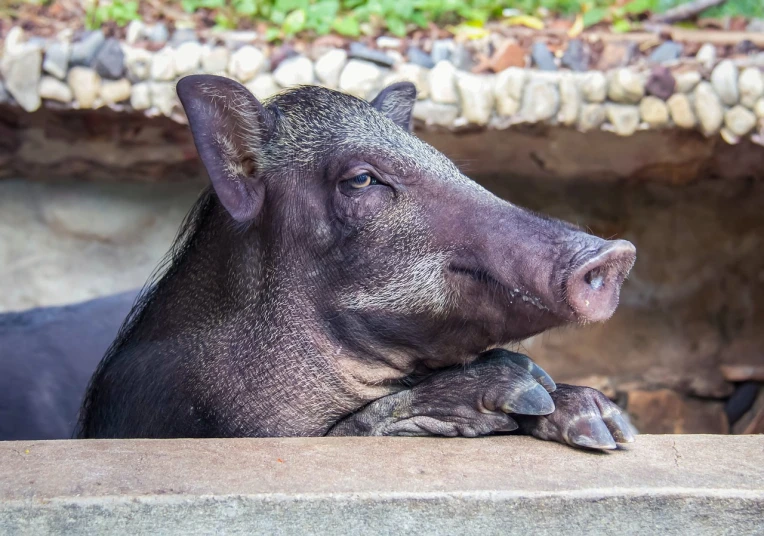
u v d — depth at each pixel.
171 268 1.54
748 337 2.44
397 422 1.39
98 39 2.14
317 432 1.45
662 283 2.47
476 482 1.20
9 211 2.48
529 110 2.10
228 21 2.33
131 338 1.54
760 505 1.19
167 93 2.13
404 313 1.39
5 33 2.21
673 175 2.38
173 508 1.16
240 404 1.44
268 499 1.17
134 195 2.53
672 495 1.18
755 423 2.24
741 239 2.45
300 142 1.44
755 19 2.46
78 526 1.16
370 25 2.31
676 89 2.09
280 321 1.44
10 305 2.51
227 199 1.42
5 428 1.82
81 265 2.54
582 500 1.18
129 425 1.47
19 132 2.32
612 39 2.27
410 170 1.40
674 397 2.39
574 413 1.30
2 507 1.16
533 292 1.30
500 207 1.37
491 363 1.38
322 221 1.42
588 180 2.44
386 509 1.17
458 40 2.26
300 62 2.14
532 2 2.53
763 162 2.27
